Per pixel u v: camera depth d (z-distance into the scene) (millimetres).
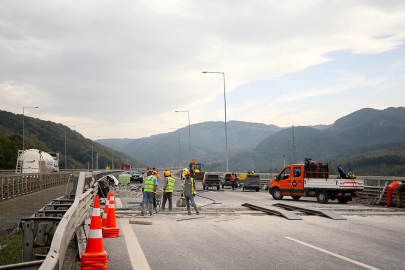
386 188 23672
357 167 105875
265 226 13305
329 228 12852
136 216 16281
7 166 94062
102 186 22781
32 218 7848
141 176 63094
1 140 98875
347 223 14195
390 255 8633
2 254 9406
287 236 11180
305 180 26203
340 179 24641
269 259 8180
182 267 7473
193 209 19812
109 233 10953
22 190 23812
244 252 8906
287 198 29703
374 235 11445
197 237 10992
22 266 5375
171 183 19188
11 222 14031
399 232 12094
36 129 173250
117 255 8531
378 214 17469
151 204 16828
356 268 7457
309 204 24266
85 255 7227
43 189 31172
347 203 25547
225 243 10055
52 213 10531
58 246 5590
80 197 9586
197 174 59094
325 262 7922
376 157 104812
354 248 9406
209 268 7410
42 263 4973
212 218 15617
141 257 8328
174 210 19328
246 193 36406
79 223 9281
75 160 179000
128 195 31797
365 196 26469
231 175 44094
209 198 29359
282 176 27906
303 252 8906
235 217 15922
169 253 8773
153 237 10992
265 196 31906
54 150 171000
